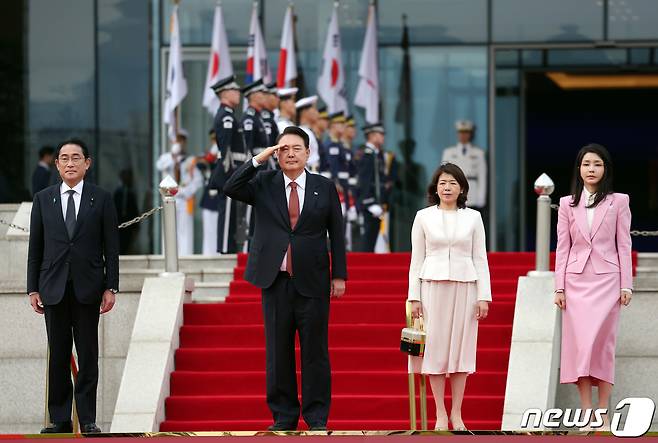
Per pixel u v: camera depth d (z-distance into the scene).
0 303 45.69
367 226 61.97
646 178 79.88
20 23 72.81
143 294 44.00
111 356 45.19
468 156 71.00
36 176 71.25
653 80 75.38
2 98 72.56
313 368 35.84
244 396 41.03
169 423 40.31
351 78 71.94
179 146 66.25
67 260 37.19
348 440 34.41
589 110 80.06
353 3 72.12
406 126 71.81
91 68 72.62
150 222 71.44
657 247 79.75
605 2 71.69
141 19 72.56
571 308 37.81
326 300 36.06
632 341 43.50
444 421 37.22
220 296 49.44
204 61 71.62
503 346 42.94
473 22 71.94
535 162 80.25
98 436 35.62
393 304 44.94
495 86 71.88
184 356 42.56
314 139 54.97
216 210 66.12
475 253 37.38
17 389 45.56
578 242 38.00
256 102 54.81
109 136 72.44
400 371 42.09
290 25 68.69
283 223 36.03
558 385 42.66
